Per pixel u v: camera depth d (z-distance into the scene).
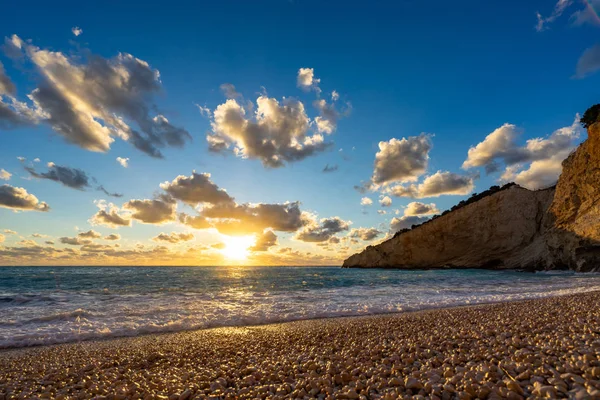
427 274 44.31
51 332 10.16
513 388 3.17
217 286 28.23
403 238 65.69
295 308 14.46
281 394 3.93
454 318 9.70
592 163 36.28
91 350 7.95
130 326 10.98
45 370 6.19
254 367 5.31
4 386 5.07
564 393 2.90
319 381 4.12
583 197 37.69
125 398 4.18
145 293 21.88
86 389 4.63
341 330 8.91
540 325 6.67
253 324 11.50
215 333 9.78
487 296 17.31
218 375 5.10
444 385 3.47
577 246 35.66
